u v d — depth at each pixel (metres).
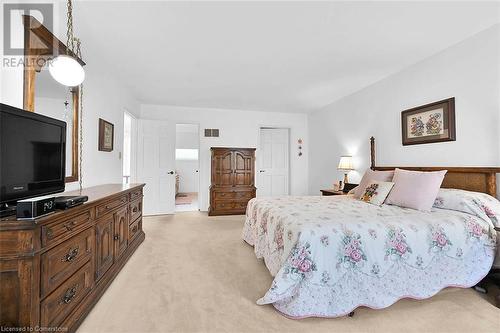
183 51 2.62
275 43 2.44
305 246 1.61
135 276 2.13
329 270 1.60
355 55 2.71
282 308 1.60
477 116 2.27
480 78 2.24
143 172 4.72
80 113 2.37
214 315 1.59
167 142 4.89
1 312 1.04
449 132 2.48
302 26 2.13
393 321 1.54
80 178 2.37
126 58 2.78
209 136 5.31
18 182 1.22
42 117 1.41
